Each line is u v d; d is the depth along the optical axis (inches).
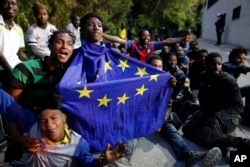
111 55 110.8
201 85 138.9
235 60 159.9
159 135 139.3
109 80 106.0
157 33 864.3
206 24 1152.2
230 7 733.3
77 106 95.7
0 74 114.6
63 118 81.0
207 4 1155.9
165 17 1184.8
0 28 115.0
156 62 138.2
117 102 105.0
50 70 89.8
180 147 122.6
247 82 242.4
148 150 125.9
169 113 135.3
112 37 162.9
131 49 161.9
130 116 111.3
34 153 80.0
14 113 83.7
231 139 117.8
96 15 105.4
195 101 180.4
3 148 123.0
